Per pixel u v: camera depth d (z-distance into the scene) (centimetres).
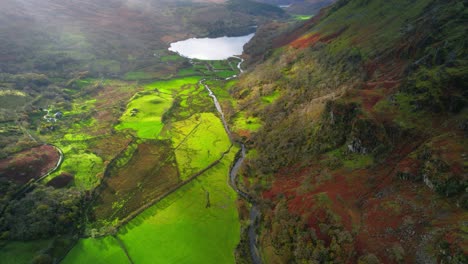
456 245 5216
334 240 6550
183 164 11175
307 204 7638
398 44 11362
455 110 7412
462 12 10294
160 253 7794
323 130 9669
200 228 8525
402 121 7925
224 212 9050
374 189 7219
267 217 8275
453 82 7769
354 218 6775
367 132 8194
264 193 9219
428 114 7756
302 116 11112
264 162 10331
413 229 5988
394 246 5888
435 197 6222
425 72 8650
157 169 10931
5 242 7806
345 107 9156
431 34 10138
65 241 8031
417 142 7406
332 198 7394
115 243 8081
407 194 6644
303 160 9462
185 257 7669
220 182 10281
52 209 8525
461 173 6069
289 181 9050
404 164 7106
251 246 7888
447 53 8931
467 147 6488
